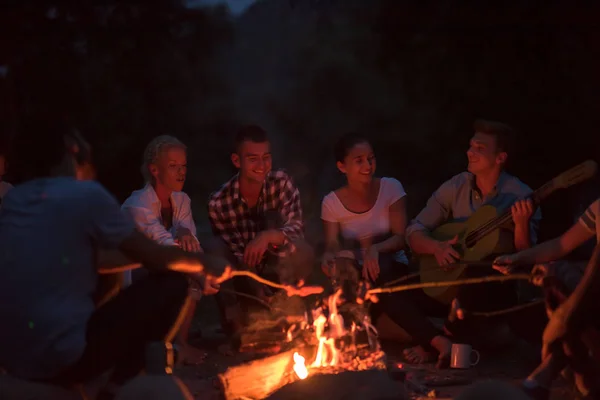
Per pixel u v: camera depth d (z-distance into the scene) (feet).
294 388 10.96
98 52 35.55
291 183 17.49
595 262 10.55
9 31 33.53
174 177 15.78
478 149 15.57
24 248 10.08
